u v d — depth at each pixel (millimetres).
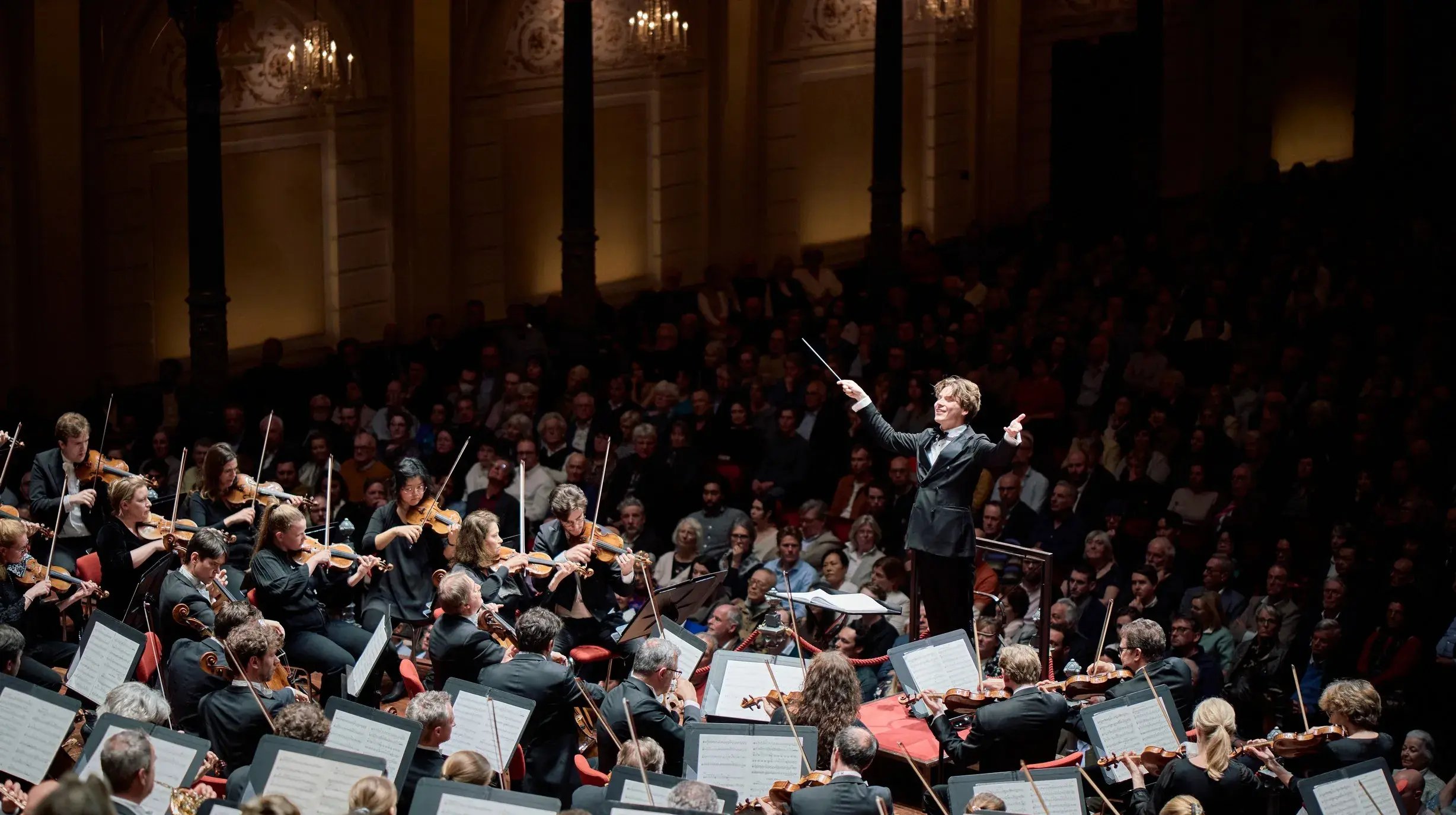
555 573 10625
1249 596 12508
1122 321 18047
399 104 19312
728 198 22844
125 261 17375
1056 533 13508
